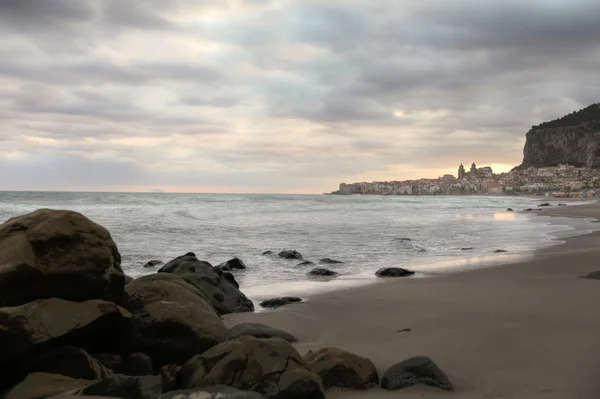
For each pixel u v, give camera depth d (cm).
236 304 884
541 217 4072
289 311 862
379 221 3412
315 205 6262
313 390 415
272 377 417
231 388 381
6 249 531
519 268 1348
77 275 540
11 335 464
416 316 803
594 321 717
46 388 429
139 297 598
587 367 511
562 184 17150
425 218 3878
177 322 555
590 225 3136
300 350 614
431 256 1692
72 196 5388
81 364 482
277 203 6375
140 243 1900
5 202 4041
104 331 541
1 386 469
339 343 654
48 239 541
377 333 704
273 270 1377
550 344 601
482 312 808
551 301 882
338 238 2250
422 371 478
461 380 492
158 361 551
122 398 402
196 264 948
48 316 491
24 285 521
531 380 480
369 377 482
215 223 2914
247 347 438
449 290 1041
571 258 1530
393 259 1623
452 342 636
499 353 577
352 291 1057
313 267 1427
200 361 433
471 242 2150
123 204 4622
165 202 5122
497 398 434
